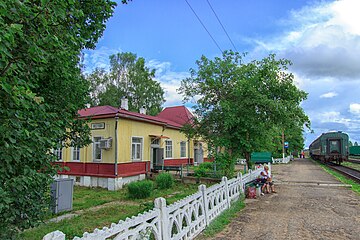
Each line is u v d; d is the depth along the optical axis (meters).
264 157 31.41
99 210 10.26
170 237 4.91
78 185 17.61
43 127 4.18
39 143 3.84
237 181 10.86
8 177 3.54
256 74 12.12
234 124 11.91
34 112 3.94
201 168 18.92
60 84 5.57
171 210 5.09
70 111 6.25
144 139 19.27
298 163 42.62
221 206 8.32
